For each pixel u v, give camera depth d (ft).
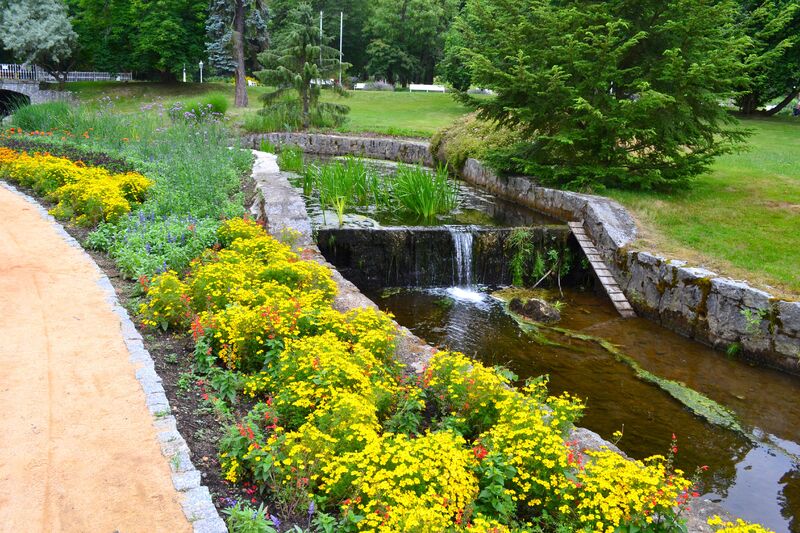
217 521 10.76
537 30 42.06
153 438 13.12
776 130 73.67
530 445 12.65
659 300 31.14
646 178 41.70
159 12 122.93
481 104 45.37
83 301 20.31
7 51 152.35
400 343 19.69
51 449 12.46
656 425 21.36
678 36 40.19
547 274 37.37
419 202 43.60
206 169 36.78
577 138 41.39
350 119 93.20
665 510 11.57
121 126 54.34
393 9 167.22
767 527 16.47
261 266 22.65
